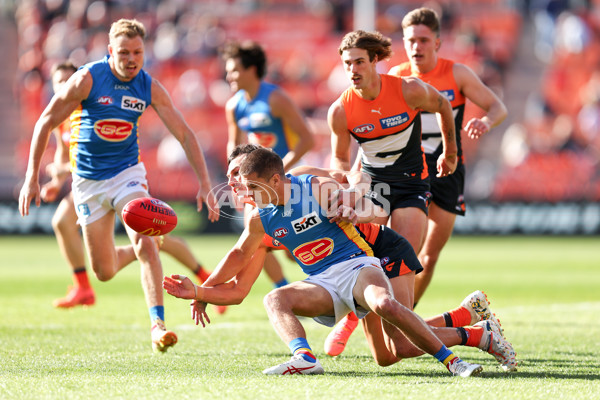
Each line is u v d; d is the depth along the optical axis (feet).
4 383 50.11
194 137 71.51
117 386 49.06
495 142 278.05
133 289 125.70
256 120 99.50
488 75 269.44
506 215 247.70
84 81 68.28
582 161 247.70
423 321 53.72
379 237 58.70
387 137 67.92
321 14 297.74
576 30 288.71
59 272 149.59
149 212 62.34
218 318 94.17
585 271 155.33
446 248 212.84
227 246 202.08
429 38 77.71
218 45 274.36
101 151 70.79
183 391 47.34
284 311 54.95
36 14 286.87
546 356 65.77
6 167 275.59
